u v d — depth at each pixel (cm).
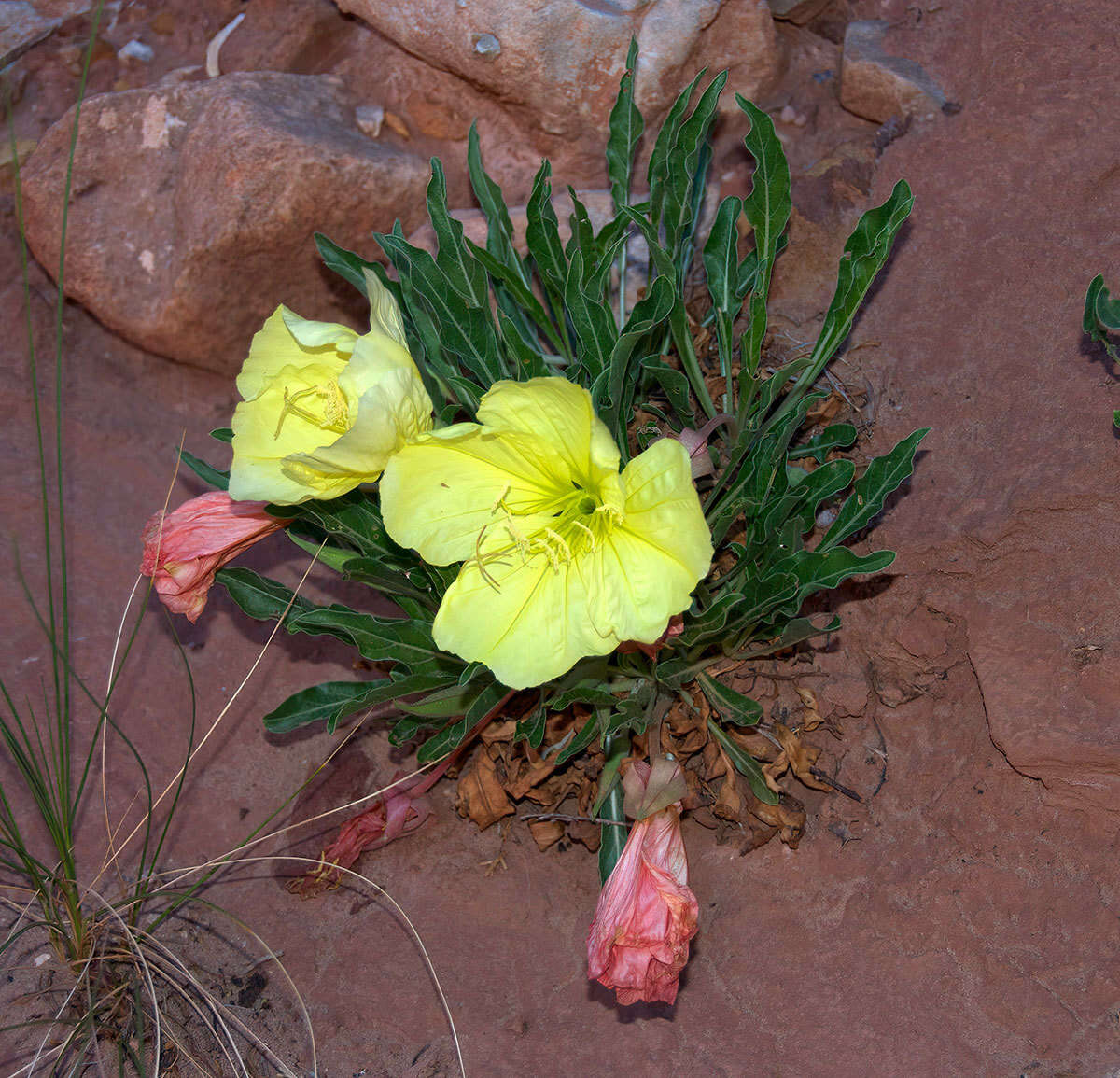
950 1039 49
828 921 52
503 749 55
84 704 59
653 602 44
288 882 55
